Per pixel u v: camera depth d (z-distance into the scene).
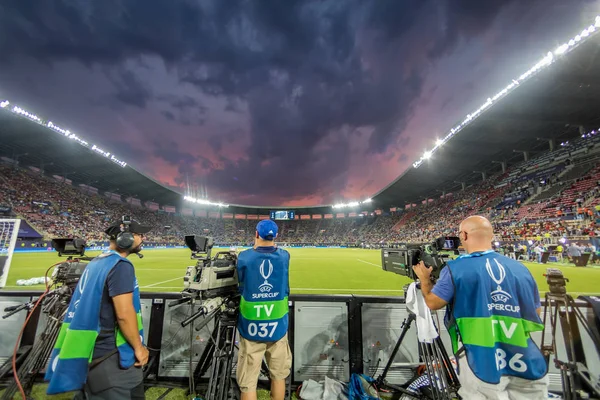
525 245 17.34
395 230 48.38
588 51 16.94
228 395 2.62
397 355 3.07
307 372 3.06
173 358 3.11
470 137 29.06
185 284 2.23
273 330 2.14
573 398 2.26
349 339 3.12
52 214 32.75
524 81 19.77
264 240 2.30
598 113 24.81
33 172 35.78
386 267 2.92
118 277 1.80
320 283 8.77
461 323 1.69
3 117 24.83
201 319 3.14
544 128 28.03
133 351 1.86
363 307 3.17
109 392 1.74
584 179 22.77
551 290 2.35
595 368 2.59
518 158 35.62
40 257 17.16
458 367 1.79
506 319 1.63
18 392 2.68
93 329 1.70
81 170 38.19
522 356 1.58
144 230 2.10
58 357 1.70
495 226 26.23
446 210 40.69
